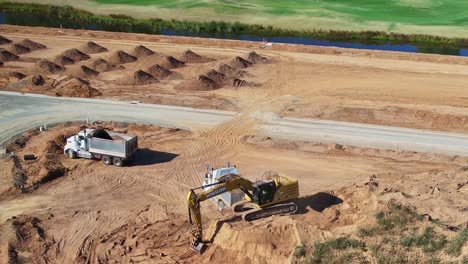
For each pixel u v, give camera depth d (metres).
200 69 54.22
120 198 31.05
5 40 61.56
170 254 25.59
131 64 55.62
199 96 47.62
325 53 61.50
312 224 26.31
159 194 31.61
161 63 54.62
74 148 35.25
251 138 39.62
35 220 28.30
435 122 43.09
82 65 53.25
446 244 21.92
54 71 52.50
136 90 48.59
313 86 50.91
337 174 34.44
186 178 33.62
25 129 39.88
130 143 34.66
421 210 26.02
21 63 55.03
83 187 32.19
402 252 21.73
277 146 38.41
